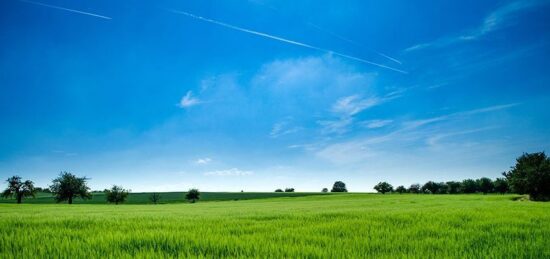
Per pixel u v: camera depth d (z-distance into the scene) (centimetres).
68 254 674
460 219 1402
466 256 656
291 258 643
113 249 727
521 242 798
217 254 690
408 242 820
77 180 10444
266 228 1120
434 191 18012
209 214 1948
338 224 1226
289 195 14888
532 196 6359
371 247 766
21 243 770
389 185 17600
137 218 1534
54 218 1485
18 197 10056
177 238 848
